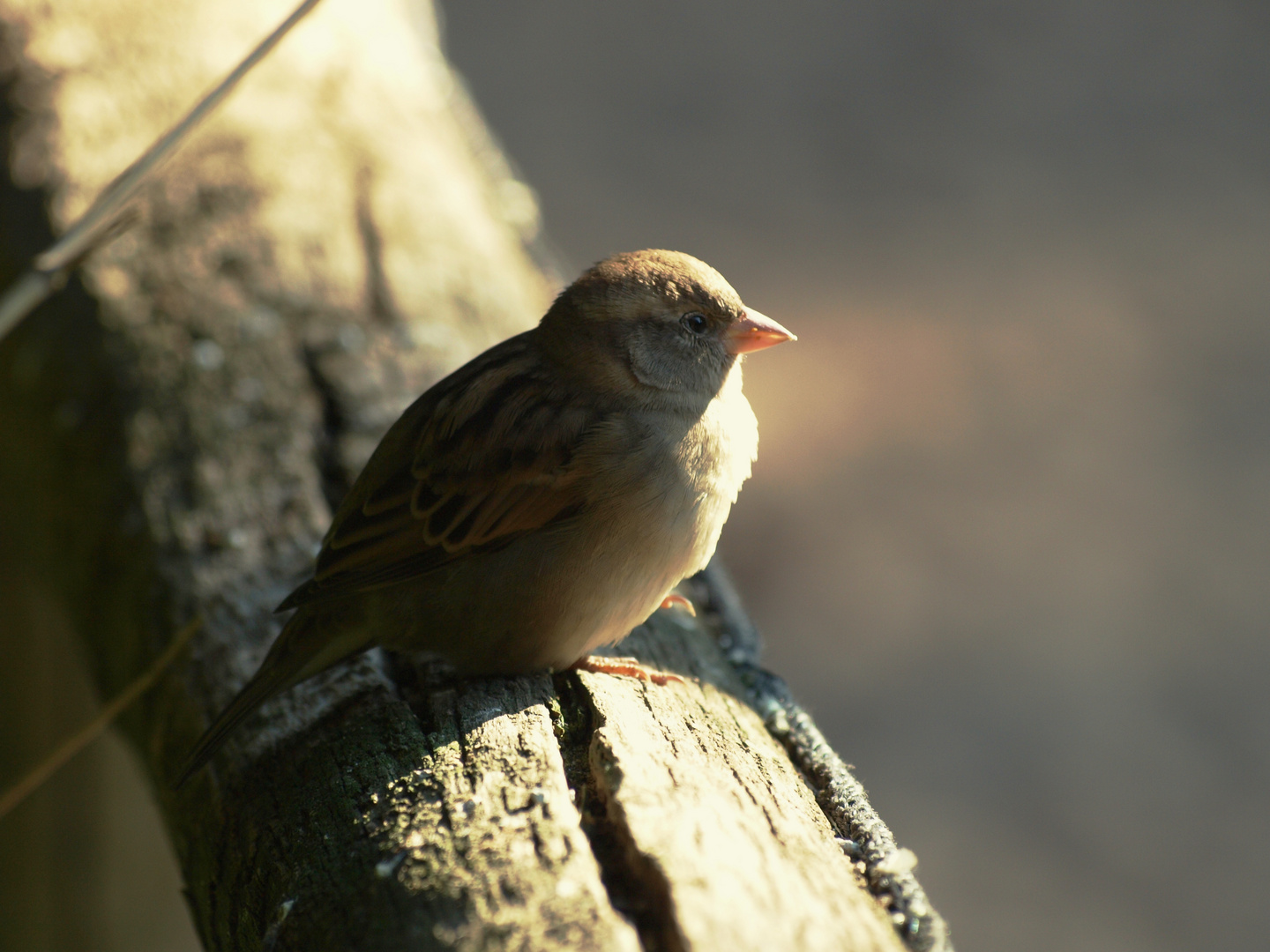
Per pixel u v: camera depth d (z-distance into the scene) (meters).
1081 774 13.90
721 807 4.70
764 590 15.80
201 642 6.41
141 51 10.20
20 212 9.23
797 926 4.07
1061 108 22.11
